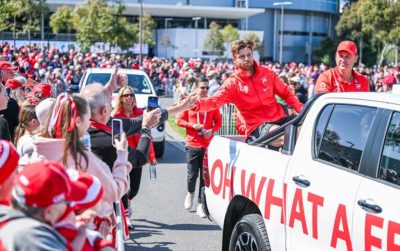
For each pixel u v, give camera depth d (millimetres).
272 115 6566
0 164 2732
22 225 2441
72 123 3648
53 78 19938
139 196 9758
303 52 96438
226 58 72375
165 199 9586
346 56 6645
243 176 5273
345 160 4277
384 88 13641
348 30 82562
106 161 4590
